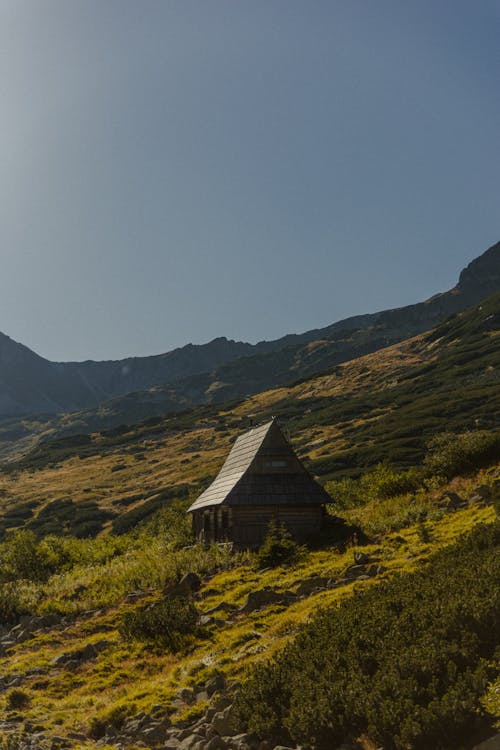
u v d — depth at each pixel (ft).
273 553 98.68
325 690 38.70
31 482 640.99
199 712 47.80
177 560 109.19
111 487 549.54
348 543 101.71
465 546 63.57
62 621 89.30
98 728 49.01
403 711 33.99
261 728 39.86
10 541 166.91
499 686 34.42
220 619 73.15
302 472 133.49
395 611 47.93
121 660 66.64
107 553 164.96
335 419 554.87
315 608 66.64
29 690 60.70
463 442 131.64
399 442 387.34
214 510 139.33
